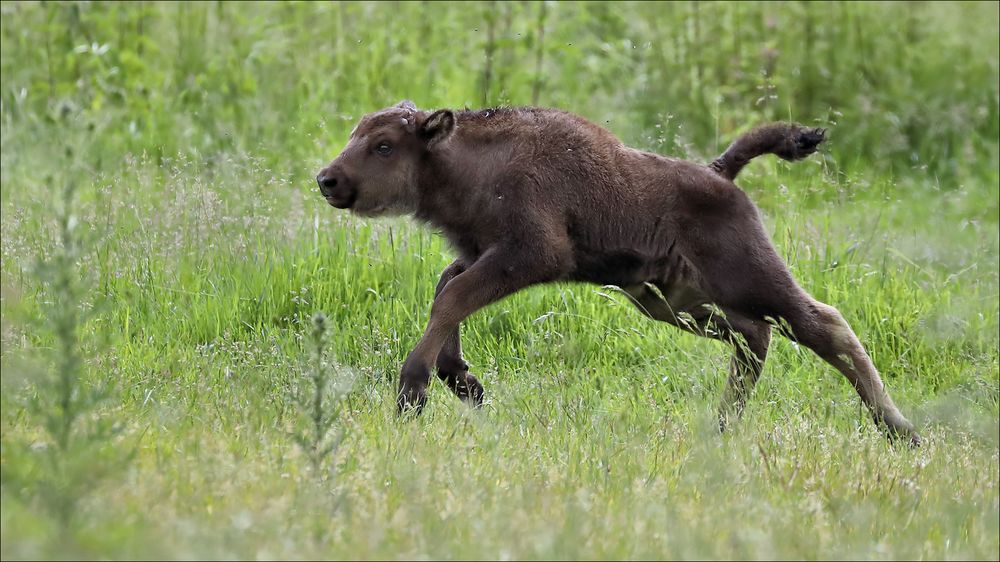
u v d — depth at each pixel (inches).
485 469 850.1
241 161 1631.4
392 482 804.6
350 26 2140.7
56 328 755.4
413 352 1029.2
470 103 1942.7
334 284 1336.1
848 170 1951.3
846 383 1282.0
